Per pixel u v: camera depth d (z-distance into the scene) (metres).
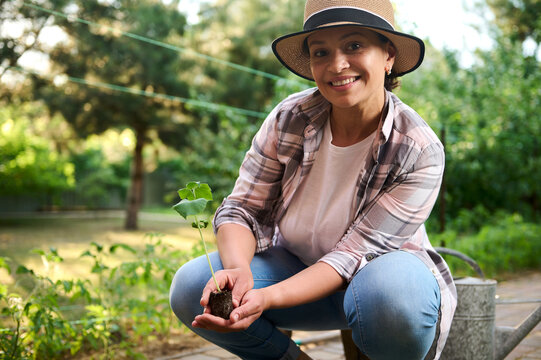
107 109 10.74
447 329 1.40
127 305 2.63
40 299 2.29
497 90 6.70
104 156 20.61
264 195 1.57
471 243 5.02
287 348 1.42
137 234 10.52
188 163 7.80
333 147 1.48
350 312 1.30
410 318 1.24
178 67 10.68
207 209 6.00
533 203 6.95
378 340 1.27
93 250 7.30
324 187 1.50
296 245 1.56
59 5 9.02
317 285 1.30
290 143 1.53
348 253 1.38
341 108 1.44
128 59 10.13
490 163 6.25
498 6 9.90
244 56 11.55
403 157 1.39
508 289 4.24
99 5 9.76
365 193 1.42
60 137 12.41
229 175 5.82
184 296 1.40
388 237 1.40
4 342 2.16
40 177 15.91
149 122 10.99
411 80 6.75
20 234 10.23
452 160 6.16
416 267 1.32
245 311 1.17
